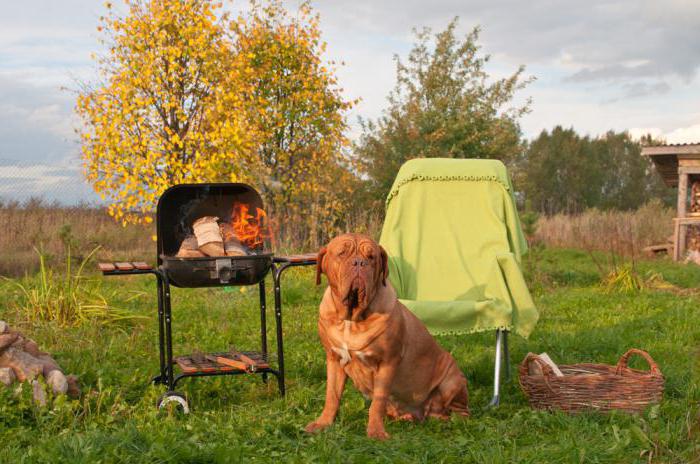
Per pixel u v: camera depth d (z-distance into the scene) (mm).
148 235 17266
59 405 4211
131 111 11641
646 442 3740
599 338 7246
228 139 11742
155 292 10500
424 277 5770
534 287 12008
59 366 5309
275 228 13742
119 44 11938
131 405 4590
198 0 12008
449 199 6098
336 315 4117
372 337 4027
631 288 11664
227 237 4914
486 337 7375
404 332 4223
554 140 68250
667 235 22141
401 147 21266
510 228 5973
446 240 5938
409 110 21547
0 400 4160
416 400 4516
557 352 6762
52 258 13344
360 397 4918
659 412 4359
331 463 3314
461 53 22047
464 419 4402
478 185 6121
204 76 12195
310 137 16000
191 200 5219
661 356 6469
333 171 15875
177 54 11656
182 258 4594
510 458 3547
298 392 4949
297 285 10820
